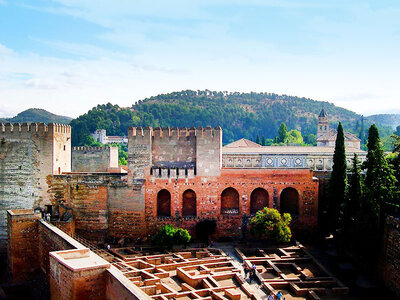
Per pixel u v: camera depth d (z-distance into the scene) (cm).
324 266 6538
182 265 6412
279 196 7988
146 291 5416
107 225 8050
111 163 10806
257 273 6044
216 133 7969
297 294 5578
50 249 6462
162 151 8206
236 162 10281
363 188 6531
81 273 4456
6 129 8200
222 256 6919
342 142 7481
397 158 7119
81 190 8062
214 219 7975
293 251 7169
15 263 7025
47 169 8150
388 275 5878
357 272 6325
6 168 8219
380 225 6216
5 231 8188
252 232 7369
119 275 4434
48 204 8162
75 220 8075
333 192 7506
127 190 8012
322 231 8050
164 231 7200
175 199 7994
